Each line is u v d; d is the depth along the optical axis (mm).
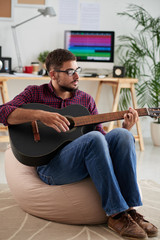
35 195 2000
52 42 4102
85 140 1771
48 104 2143
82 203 1896
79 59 3980
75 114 2057
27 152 1861
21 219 2002
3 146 3779
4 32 4000
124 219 1806
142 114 2025
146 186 2699
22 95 2107
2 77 3518
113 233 1859
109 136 1885
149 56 4027
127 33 4160
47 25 4066
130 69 4062
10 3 3955
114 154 1857
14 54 4055
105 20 4117
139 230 1770
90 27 4113
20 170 2168
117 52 4188
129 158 1812
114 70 3846
